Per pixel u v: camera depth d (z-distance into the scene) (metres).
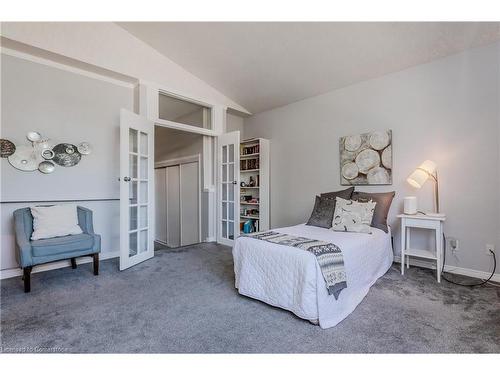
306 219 4.09
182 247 4.03
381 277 2.62
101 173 3.31
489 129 2.55
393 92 3.17
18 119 2.75
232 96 4.39
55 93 2.98
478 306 1.99
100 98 3.31
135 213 3.21
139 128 3.21
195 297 2.21
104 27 3.12
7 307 2.02
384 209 2.91
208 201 4.52
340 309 1.86
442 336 1.60
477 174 2.61
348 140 3.55
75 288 2.40
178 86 3.78
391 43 2.71
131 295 2.25
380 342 1.56
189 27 2.97
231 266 3.05
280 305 1.93
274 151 4.56
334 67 3.22
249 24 2.76
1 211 2.67
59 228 2.67
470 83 2.65
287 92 3.95
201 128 4.14
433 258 2.53
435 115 2.86
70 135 3.08
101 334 1.65
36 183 2.85
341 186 3.66
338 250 1.98
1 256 2.66
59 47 2.81
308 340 1.58
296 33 2.77
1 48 2.67
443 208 2.81
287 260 1.91
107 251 3.40
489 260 2.55
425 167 2.69
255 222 4.55
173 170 5.57
